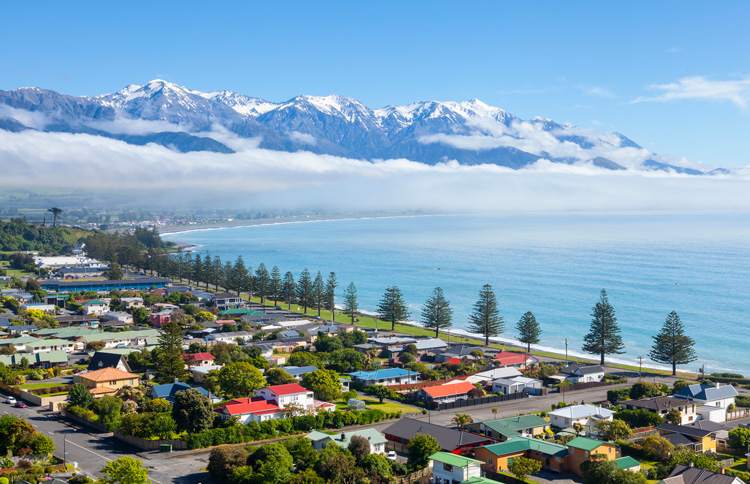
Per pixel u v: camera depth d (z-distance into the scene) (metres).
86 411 113.19
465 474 82.50
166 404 111.12
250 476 81.12
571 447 90.69
